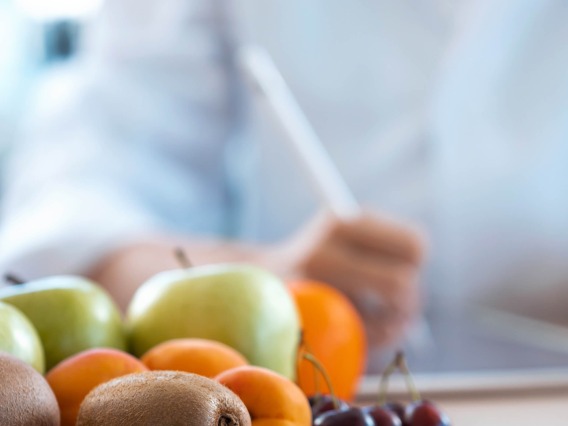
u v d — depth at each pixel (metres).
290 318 0.61
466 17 1.58
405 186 1.67
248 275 0.60
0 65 1.86
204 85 1.51
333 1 1.64
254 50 1.62
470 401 0.71
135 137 1.39
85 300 0.57
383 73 1.64
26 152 1.34
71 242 1.09
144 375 0.46
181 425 0.44
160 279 0.61
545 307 1.63
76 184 1.24
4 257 1.08
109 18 1.51
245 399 0.48
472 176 1.64
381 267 1.08
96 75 1.43
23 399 0.46
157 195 1.38
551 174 1.61
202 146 1.48
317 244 1.12
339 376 0.65
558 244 1.62
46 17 1.88
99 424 0.45
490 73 1.60
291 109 1.21
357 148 1.67
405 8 1.62
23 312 0.56
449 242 1.66
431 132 1.65
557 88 1.57
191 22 1.55
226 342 0.58
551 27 1.55
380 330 1.05
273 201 1.67
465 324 1.24
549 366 0.80
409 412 0.55
